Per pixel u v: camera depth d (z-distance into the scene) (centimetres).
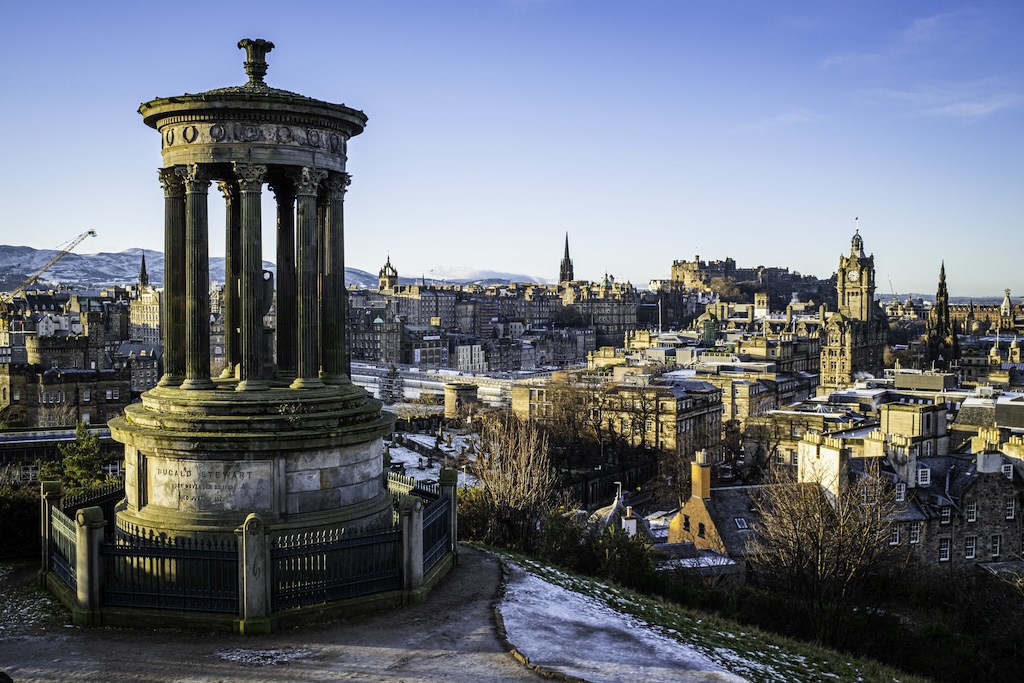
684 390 16912
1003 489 7750
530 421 13912
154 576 3097
